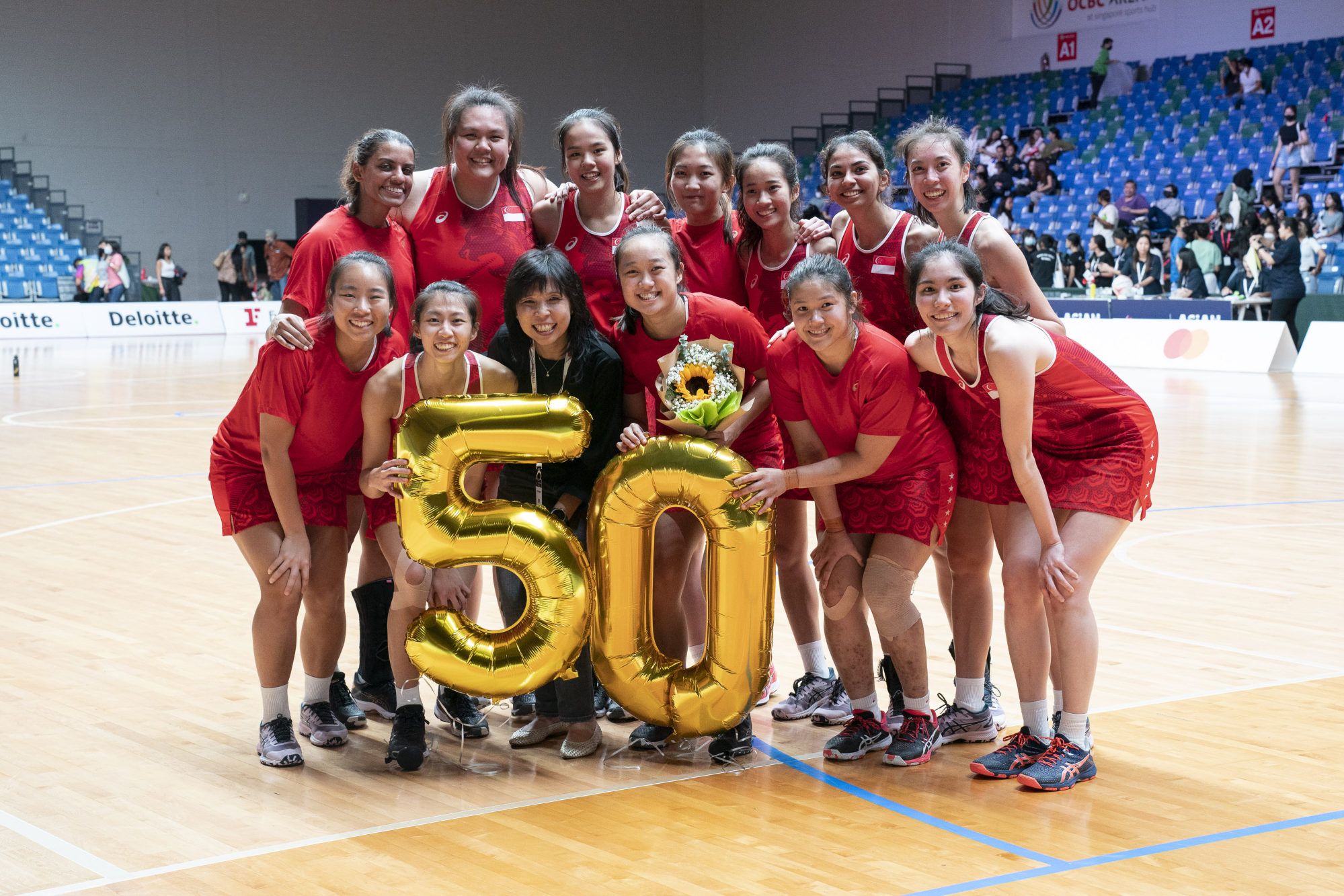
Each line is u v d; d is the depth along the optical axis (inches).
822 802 128.6
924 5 923.4
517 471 150.8
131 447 389.7
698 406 138.0
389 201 157.4
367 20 1008.2
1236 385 533.0
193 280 972.6
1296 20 735.1
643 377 149.9
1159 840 117.3
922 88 927.7
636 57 1093.8
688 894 106.3
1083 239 773.3
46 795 129.0
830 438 142.6
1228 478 326.6
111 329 887.7
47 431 423.8
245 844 117.2
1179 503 296.0
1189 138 761.6
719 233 169.9
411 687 141.8
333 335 138.6
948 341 132.1
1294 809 124.6
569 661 139.7
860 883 108.2
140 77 935.7
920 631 140.4
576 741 144.4
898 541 139.2
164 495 310.5
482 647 139.1
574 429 138.3
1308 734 146.6
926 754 140.7
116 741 145.8
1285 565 234.5
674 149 167.0
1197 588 217.9
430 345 137.2
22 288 882.8
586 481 148.3
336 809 126.4
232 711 157.6
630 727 157.2
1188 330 612.7
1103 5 819.4
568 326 144.5
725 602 138.0
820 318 132.8
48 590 216.1
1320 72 718.5
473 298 139.6
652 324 146.2
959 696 149.6
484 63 1048.8
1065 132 825.5
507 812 126.0
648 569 141.2
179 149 955.3
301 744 147.9
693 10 1107.9
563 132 163.2
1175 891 106.3
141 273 916.0
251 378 139.3
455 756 144.6
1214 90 762.8
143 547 251.3
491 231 167.3
